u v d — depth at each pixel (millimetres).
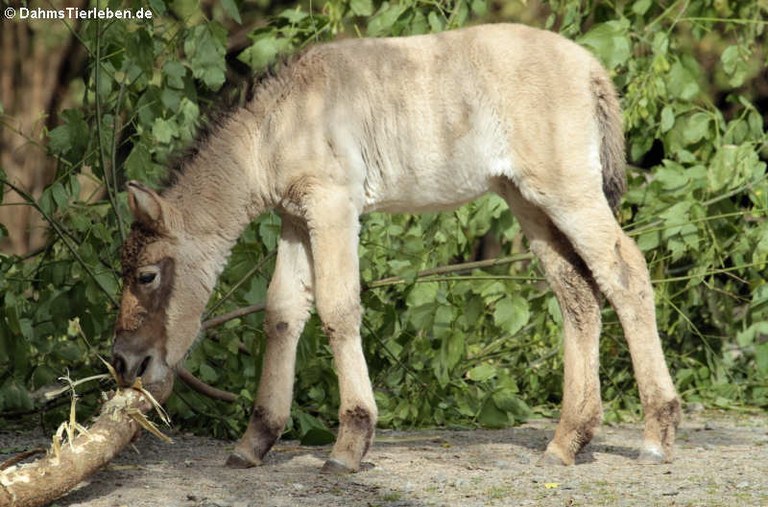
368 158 9891
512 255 13320
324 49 9992
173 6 12414
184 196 9766
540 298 13289
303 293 10008
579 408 10047
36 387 12008
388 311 12250
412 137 9930
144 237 9539
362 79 9875
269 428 9867
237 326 11992
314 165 9609
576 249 9883
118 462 10062
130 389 9242
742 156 13461
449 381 12398
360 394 9469
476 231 13492
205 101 13117
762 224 13484
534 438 11672
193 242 9711
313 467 9781
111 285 11539
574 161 9781
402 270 12008
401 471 9586
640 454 10094
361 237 12562
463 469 9727
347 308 9461
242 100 10008
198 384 11500
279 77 9938
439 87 9930
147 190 9383
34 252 12578
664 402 10000
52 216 11547
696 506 8266
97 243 11898
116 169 12336
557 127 9766
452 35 10125
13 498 7891
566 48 10016
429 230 13211
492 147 9922
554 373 13773
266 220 11773
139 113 11789
